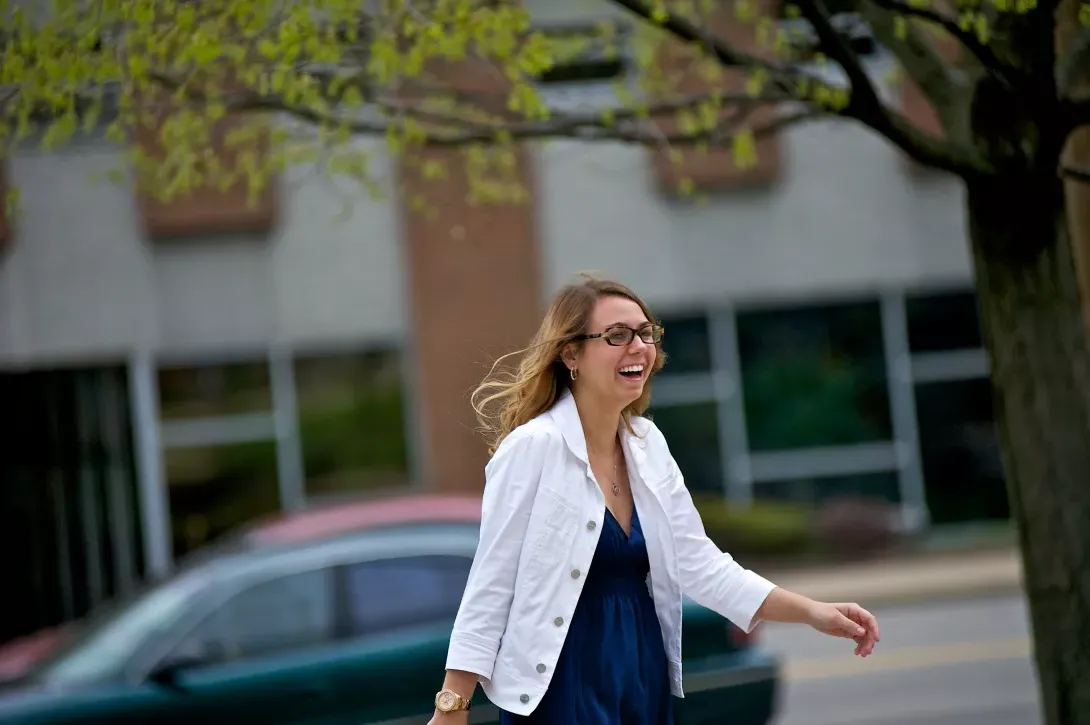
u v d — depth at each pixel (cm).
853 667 3212
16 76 1493
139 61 1462
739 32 3434
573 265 4991
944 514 5209
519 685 951
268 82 1652
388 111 1770
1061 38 1534
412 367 4925
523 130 1758
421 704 1856
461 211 4869
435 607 1908
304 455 4909
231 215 4784
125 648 1853
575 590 962
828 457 5206
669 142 1800
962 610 4034
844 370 5197
